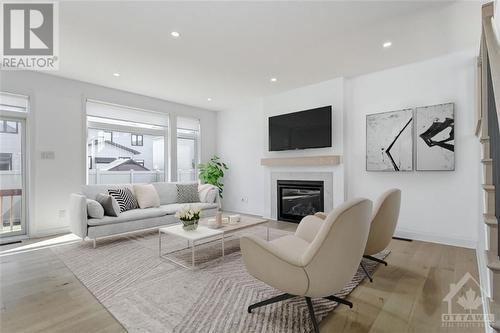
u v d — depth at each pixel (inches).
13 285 88.3
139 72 153.5
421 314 69.8
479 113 106.2
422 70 139.3
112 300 77.5
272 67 146.8
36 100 152.7
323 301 76.7
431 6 91.3
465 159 127.4
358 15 96.8
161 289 84.7
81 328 64.2
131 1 87.7
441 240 133.6
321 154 174.2
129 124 200.1
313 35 111.3
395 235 147.7
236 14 95.7
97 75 158.6
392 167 146.9
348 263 60.2
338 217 56.5
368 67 147.8
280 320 67.1
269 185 204.4
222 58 134.1
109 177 192.2
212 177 227.9
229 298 78.7
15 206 152.9
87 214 130.0
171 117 221.9
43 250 126.2
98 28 104.8
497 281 51.5
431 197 136.9
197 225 115.0
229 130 247.0
